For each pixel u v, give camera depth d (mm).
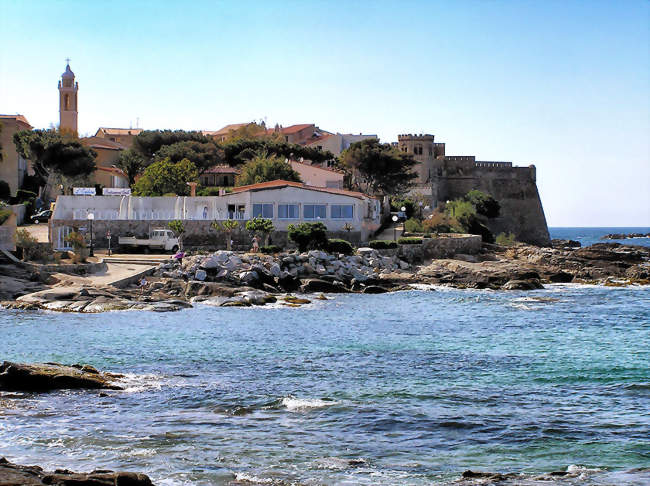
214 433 26469
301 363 39000
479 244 104750
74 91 180375
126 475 19734
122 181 145375
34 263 68812
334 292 74875
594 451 25031
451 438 26297
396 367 38188
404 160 151125
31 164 135500
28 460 23406
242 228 90875
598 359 40688
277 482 21875
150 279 69750
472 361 39969
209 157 145500
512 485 21562
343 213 96500
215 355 40812
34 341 43750
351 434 26609
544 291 79812
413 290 78500
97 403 30078
